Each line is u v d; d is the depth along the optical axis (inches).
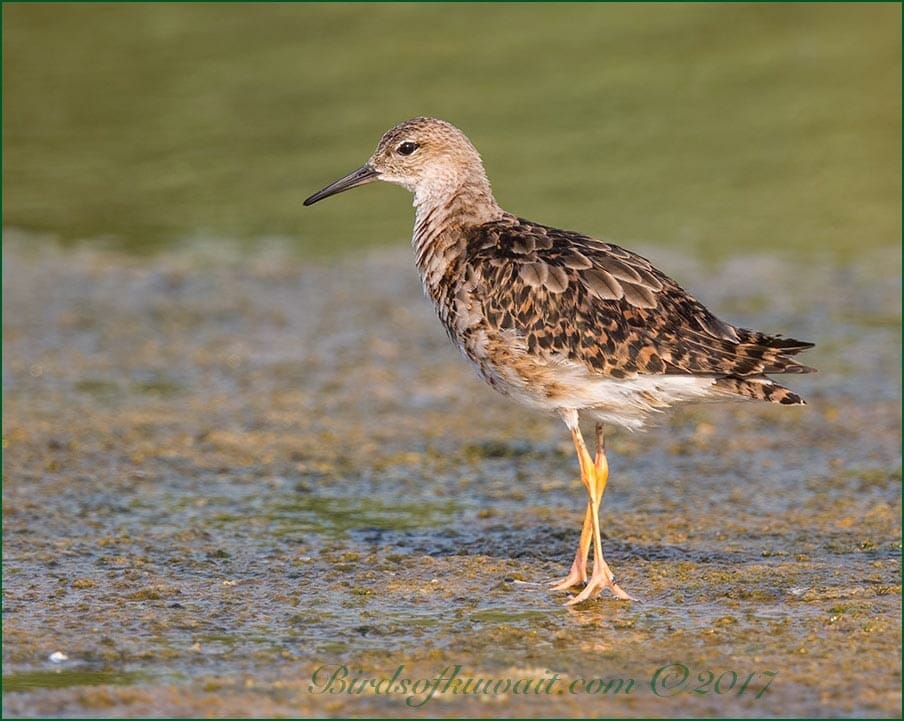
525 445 595.8
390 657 372.2
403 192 954.7
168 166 950.4
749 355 421.4
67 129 988.6
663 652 372.2
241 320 772.0
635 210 881.5
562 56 1113.4
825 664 361.4
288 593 425.1
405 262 857.5
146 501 522.6
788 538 473.1
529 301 432.1
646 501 522.0
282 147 963.3
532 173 921.5
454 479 551.8
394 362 711.1
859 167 935.0
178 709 341.7
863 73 1071.0
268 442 596.7
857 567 439.2
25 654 376.5
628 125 995.9
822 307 768.9
